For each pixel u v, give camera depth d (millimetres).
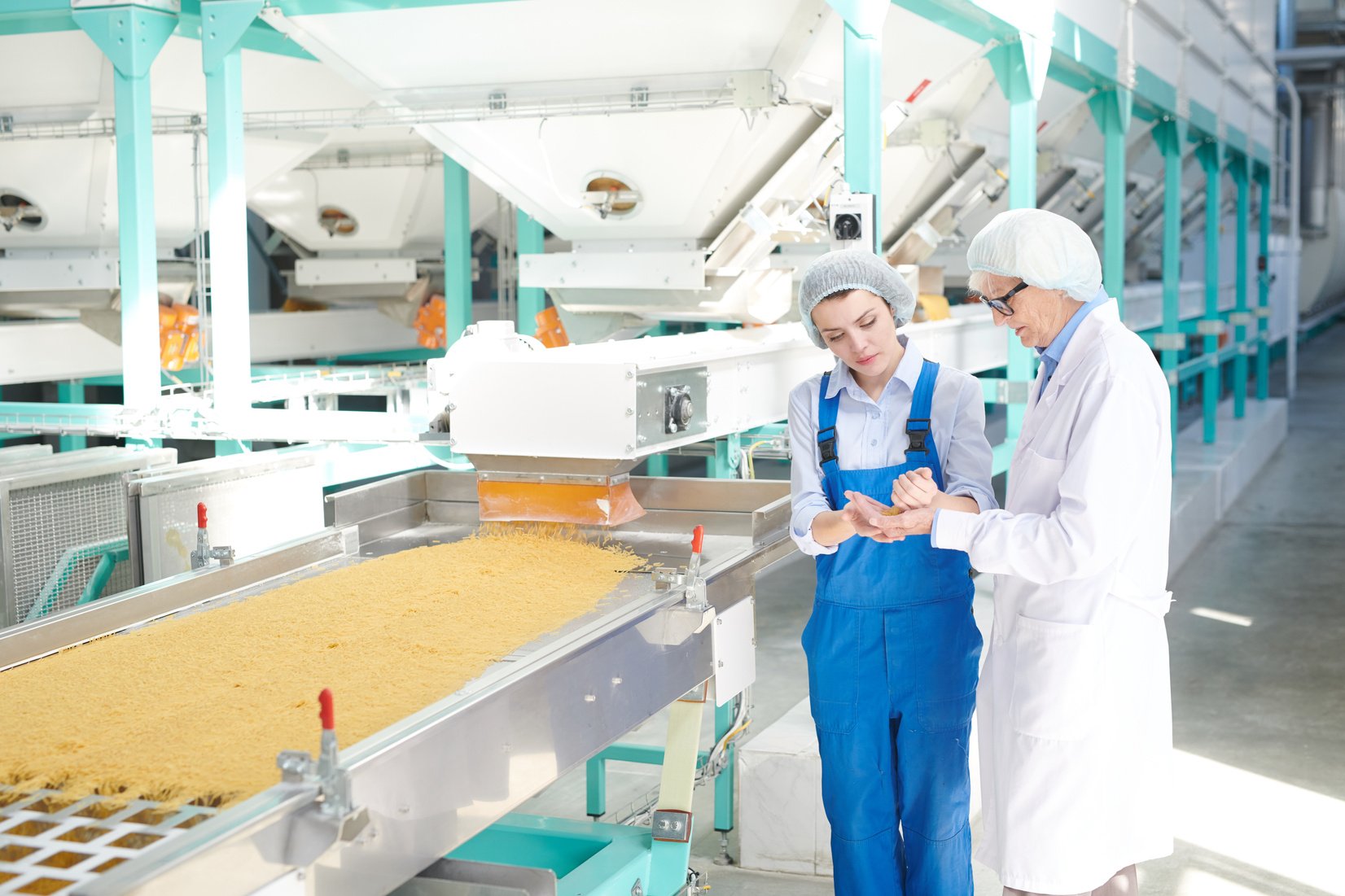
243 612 2264
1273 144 13438
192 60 4797
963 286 8828
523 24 3840
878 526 2121
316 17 3936
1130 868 2129
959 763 2381
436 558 2650
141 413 3980
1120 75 6699
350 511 2816
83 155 4836
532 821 2584
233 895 1292
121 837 1362
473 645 2018
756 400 3701
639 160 4223
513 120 4180
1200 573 6730
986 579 5207
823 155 4363
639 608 2178
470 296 6250
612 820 3465
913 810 2410
